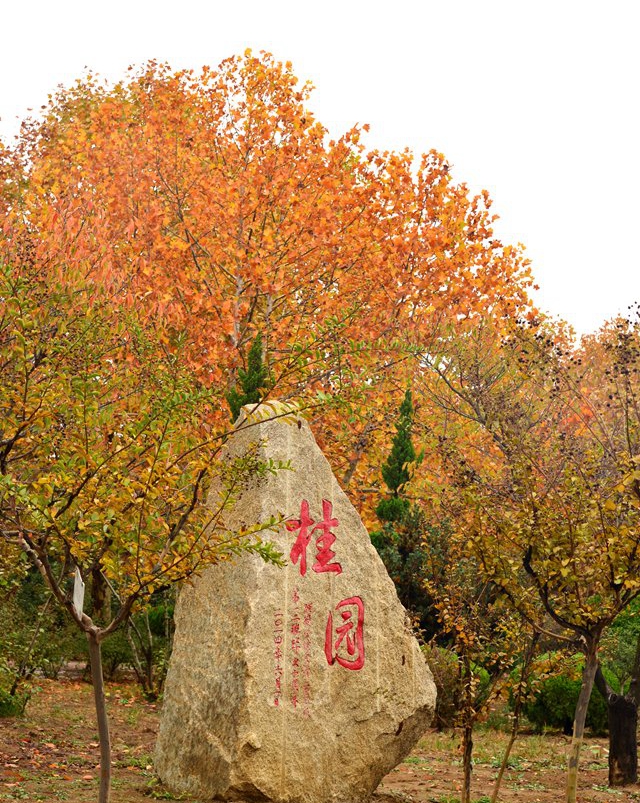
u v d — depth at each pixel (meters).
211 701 8.32
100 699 6.11
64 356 6.86
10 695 12.16
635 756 10.65
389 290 18.39
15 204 20.00
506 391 13.06
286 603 8.57
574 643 8.76
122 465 6.13
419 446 17.69
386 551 14.98
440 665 9.95
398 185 19.27
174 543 6.12
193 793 8.20
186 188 20.19
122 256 17.70
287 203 19.22
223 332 17.59
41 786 8.36
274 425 9.05
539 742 13.58
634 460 7.61
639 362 8.67
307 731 8.36
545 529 7.90
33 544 5.99
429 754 12.24
